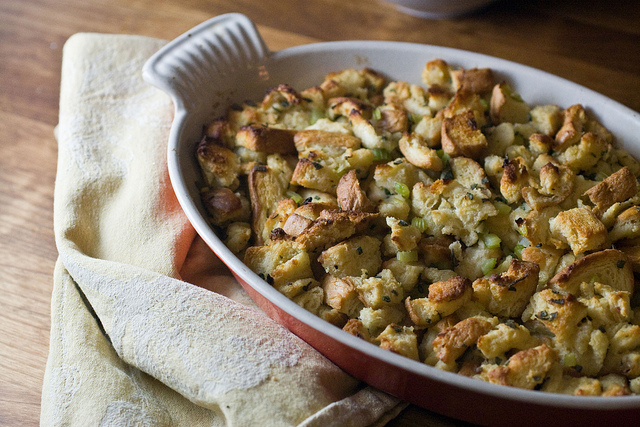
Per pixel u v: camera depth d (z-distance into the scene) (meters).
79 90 0.70
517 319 0.56
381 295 0.55
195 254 0.62
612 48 0.77
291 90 0.67
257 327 0.55
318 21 0.81
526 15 0.81
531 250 0.58
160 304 0.55
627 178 0.60
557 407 0.48
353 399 0.54
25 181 0.70
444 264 0.59
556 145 0.64
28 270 0.64
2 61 0.78
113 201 0.63
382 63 0.70
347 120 0.67
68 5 0.83
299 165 0.61
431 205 0.60
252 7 0.82
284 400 0.52
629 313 0.54
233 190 0.64
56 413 0.54
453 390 0.50
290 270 0.57
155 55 0.65
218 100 0.67
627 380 0.52
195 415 0.55
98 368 0.55
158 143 0.66
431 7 0.79
